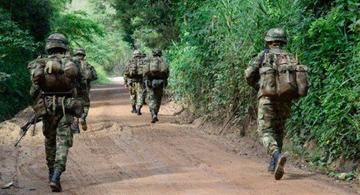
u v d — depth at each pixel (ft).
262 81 41.45
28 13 136.15
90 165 48.26
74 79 40.01
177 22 107.14
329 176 42.70
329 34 48.93
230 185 39.32
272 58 41.70
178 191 37.78
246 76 43.16
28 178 43.24
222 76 69.92
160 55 80.33
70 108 39.42
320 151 47.70
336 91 45.14
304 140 51.52
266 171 44.37
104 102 128.98
